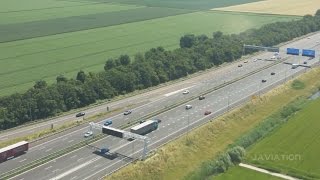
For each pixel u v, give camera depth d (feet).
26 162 576.61
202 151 627.46
